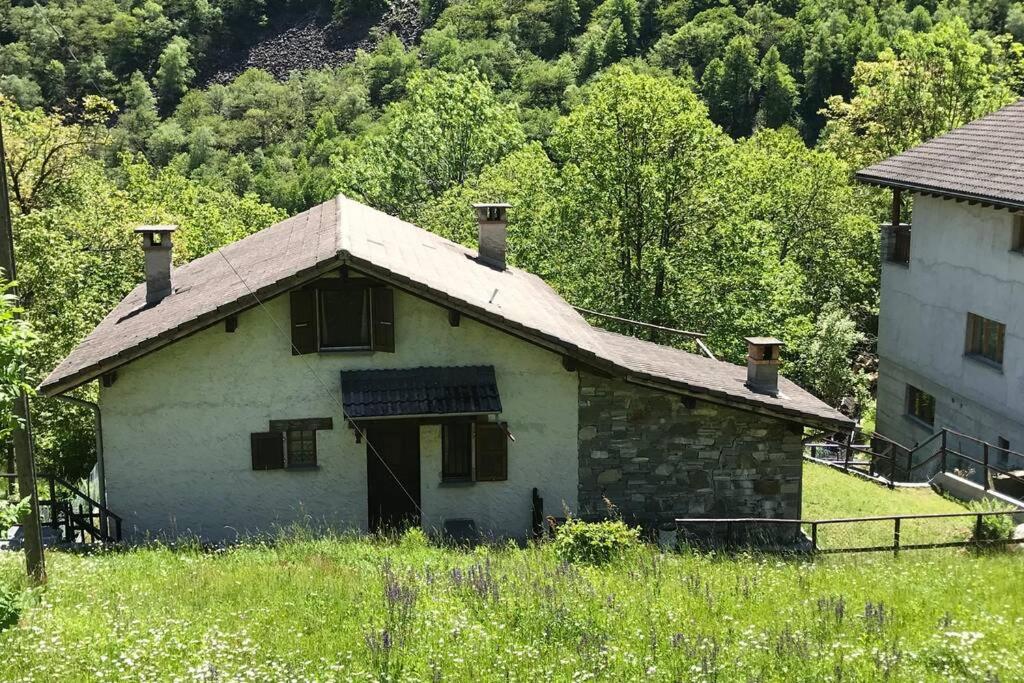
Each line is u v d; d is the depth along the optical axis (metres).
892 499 23.45
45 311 27.59
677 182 33.56
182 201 49.44
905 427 30.14
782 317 34.53
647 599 12.95
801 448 20.48
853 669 10.41
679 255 33.78
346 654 10.75
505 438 20.12
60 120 37.09
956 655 10.76
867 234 46.03
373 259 18.56
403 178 56.69
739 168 36.28
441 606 12.31
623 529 16.66
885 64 47.59
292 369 19.67
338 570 14.80
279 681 9.88
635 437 20.39
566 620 11.80
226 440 19.72
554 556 16.16
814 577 14.56
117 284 34.84
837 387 39.47
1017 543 17.75
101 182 44.47
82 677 9.94
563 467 20.36
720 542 19.75
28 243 27.45
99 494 19.81
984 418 26.02
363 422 19.80
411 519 20.30
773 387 21.23
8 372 9.97
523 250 35.94
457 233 43.19
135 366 19.38
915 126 46.50
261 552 16.91
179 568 15.39
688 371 21.27
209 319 18.50
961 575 14.68
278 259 20.58
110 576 14.46
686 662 10.53
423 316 19.83
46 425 27.19
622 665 10.45
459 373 19.88
